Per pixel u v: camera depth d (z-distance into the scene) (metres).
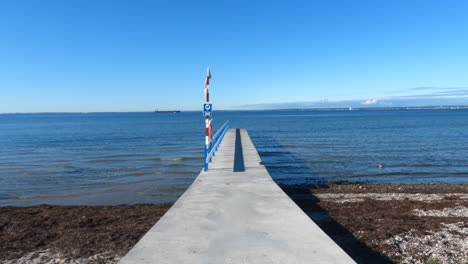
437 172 17.44
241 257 4.72
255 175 11.09
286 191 12.91
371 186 14.06
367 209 9.59
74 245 6.55
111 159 22.58
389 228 7.48
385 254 6.04
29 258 6.03
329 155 23.17
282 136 38.72
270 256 4.75
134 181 15.80
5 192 14.09
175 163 20.56
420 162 20.38
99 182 15.72
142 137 40.19
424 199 11.30
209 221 6.34
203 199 8.01
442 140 32.81
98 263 5.70
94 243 6.63
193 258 4.69
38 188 14.71
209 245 5.16
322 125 62.44
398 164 19.70
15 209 10.58
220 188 9.21
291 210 7.05
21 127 70.44
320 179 15.76
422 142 31.09
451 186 14.13
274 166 19.06
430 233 7.17
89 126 71.12
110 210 10.20
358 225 7.79
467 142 30.94
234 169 12.23
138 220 8.52
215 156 15.48
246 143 21.00
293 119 99.00
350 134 40.66
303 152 24.73
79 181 15.98
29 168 19.53
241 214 6.79
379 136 37.56
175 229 5.89
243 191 8.84
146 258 4.69
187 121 95.38
